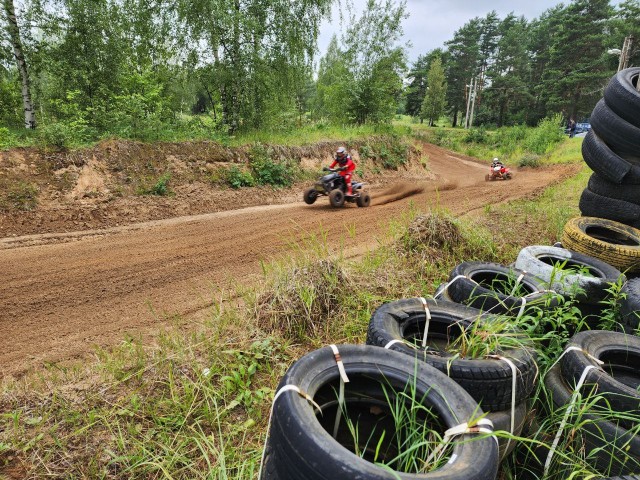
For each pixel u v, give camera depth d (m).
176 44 14.42
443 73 80.75
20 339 3.95
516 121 74.00
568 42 59.47
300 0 15.45
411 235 6.30
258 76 15.38
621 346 3.14
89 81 15.00
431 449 2.05
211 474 2.33
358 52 22.67
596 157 6.84
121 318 4.43
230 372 3.29
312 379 2.12
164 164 10.95
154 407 2.87
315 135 17.67
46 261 6.17
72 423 2.71
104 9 14.78
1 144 8.93
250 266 6.16
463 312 3.25
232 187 11.96
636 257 5.23
